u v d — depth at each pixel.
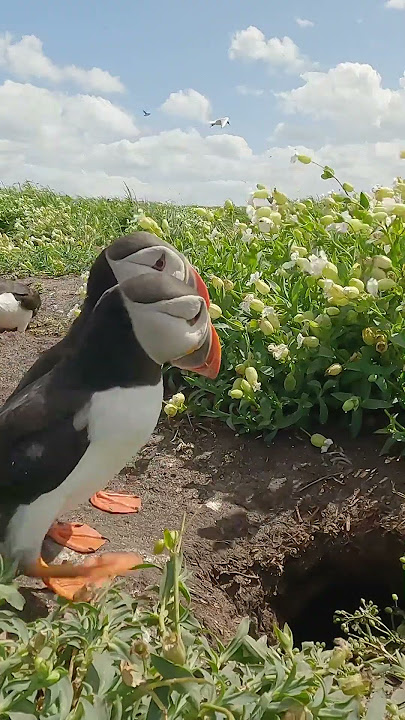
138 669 0.28
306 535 0.58
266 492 0.61
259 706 0.28
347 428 0.67
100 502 0.59
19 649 0.30
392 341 0.62
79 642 0.31
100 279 0.46
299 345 0.67
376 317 0.65
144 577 0.50
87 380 0.43
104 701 0.28
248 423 0.68
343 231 0.70
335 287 0.62
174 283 0.44
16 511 0.43
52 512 0.44
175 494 0.62
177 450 0.68
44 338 1.06
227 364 0.74
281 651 0.39
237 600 0.53
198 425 0.71
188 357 0.46
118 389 0.43
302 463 0.64
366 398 0.65
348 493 0.60
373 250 0.69
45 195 2.28
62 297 1.28
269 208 0.75
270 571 0.56
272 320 0.68
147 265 0.45
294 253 0.68
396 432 0.61
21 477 0.42
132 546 0.54
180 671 0.28
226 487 0.62
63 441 0.42
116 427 0.43
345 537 0.58
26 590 0.48
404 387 0.63
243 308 0.70
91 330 0.44
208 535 0.57
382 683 0.36
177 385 0.78
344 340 0.68
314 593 0.60
